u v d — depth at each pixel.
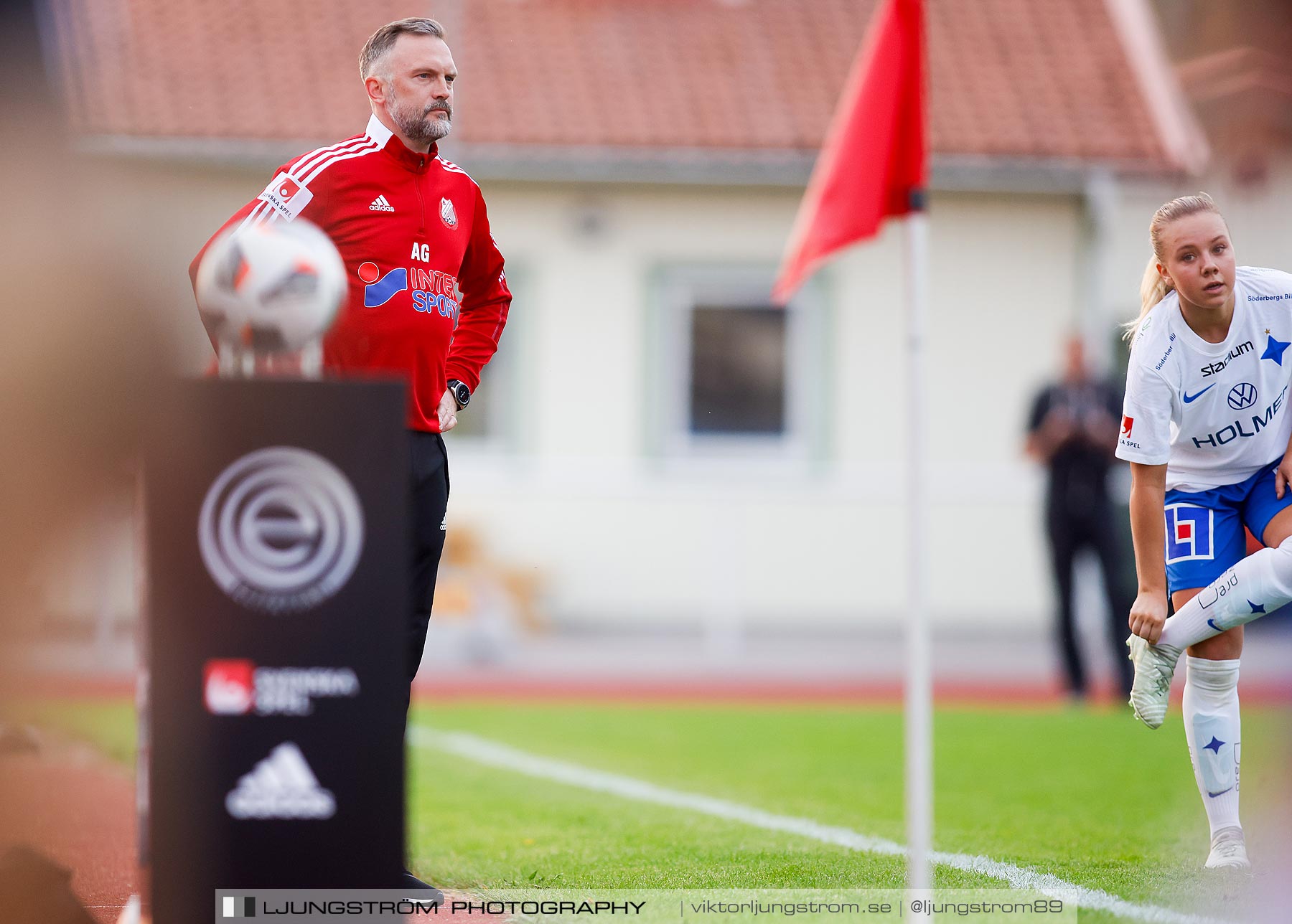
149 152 51.88
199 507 10.79
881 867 16.14
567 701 36.75
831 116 56.09
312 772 10.84
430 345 15.84
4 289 13.89
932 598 51.66
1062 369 54.44
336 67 56.53
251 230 12.30
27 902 12.56
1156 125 56.19
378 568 10.91
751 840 18.02
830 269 55.31
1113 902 14.24
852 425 55.38
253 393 10.84
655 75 57.19
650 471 54.88
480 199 17.06
